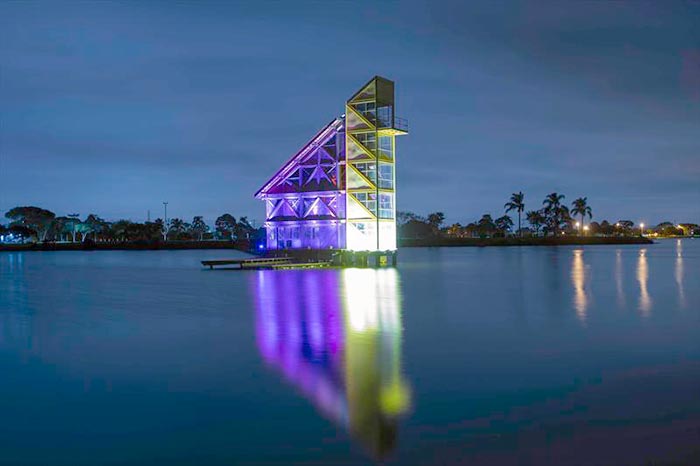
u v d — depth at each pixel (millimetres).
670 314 26375
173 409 12727
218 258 97812
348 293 36375
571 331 21859
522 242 195875
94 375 15703
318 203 66562
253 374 15492
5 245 161500
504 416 12023
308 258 66875
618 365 16266
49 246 159750
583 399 13094
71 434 11391
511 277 49844
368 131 62531
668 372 15477
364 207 63156
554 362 16656
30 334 22203
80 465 10055
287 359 17203
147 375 15594
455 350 18344
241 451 10492
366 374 15383
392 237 65375
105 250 158375
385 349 18562
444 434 11094
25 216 193750
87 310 29094
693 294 35062
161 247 162875
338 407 12711
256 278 49844
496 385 14273
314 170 67125
